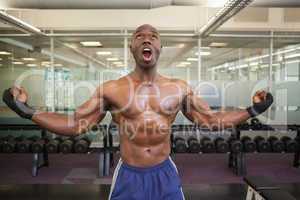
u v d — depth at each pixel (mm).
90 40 5660
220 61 6387
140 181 1272
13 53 6230
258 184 2172
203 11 5113
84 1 2967
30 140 4004
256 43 5930
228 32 5309
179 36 5336
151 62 1235
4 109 4895
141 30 1250
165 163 1316
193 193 3291
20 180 3736
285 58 5805
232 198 3141
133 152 1291
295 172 4109
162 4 3049
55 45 5973
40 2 2984
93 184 3584
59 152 3826
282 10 5203
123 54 5824
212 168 4316
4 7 3092
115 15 5141
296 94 5129
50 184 3590
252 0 2924
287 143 3928
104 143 3889
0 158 4863
